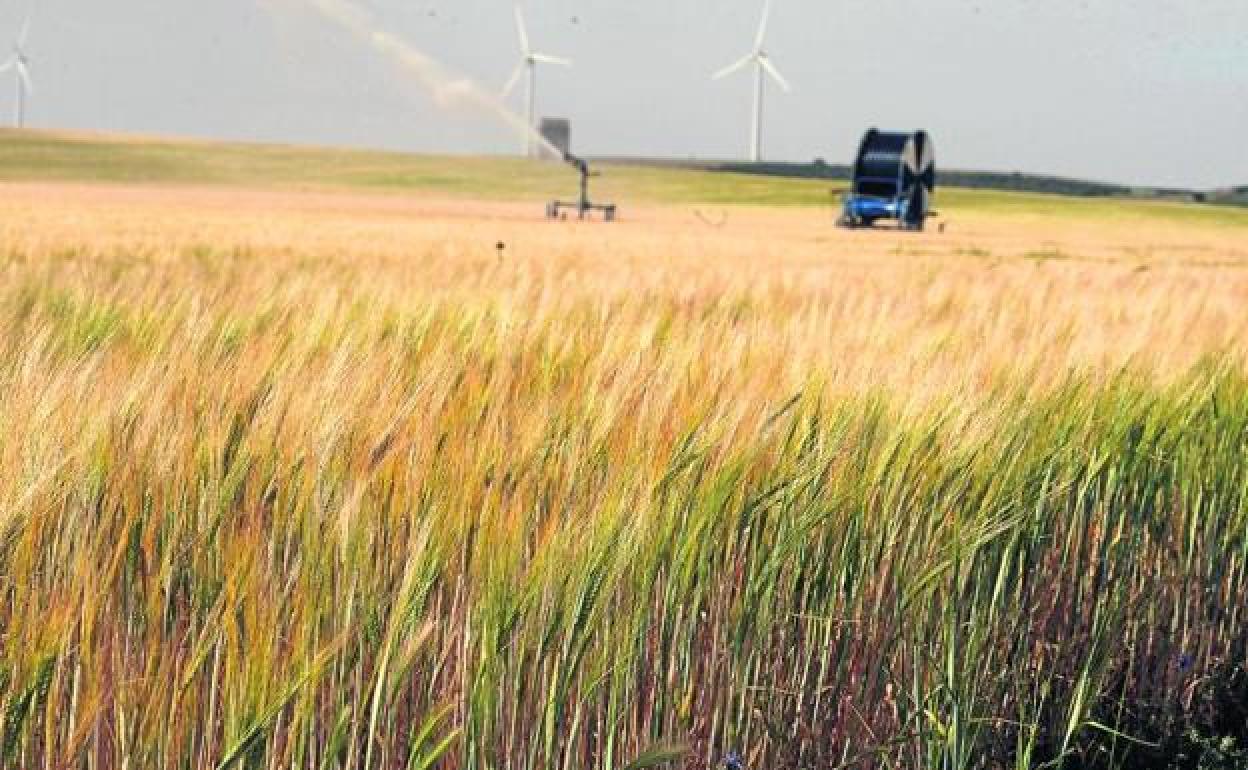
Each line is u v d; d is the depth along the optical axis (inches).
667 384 242.8
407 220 2785.4
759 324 375.6
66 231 1525.6
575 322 359.9
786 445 230.8
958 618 253.6
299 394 206.5
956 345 363.3
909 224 3363.7
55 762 159.3
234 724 160.1
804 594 236.4
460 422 210.4
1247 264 2287.2
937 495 248.5
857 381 263.0
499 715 188.1
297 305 390.0
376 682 172.1
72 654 161.0
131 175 5915.4
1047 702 293.0
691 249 1676.9
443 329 329.7
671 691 213.9
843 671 242.1
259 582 168.6
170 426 192.2
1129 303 650.8
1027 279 980.6
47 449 177.3
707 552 213.3
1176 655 319.3
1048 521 276.7
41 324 296.2
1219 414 330.6
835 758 249.1
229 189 5319.9
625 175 6820.9
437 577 185.2
